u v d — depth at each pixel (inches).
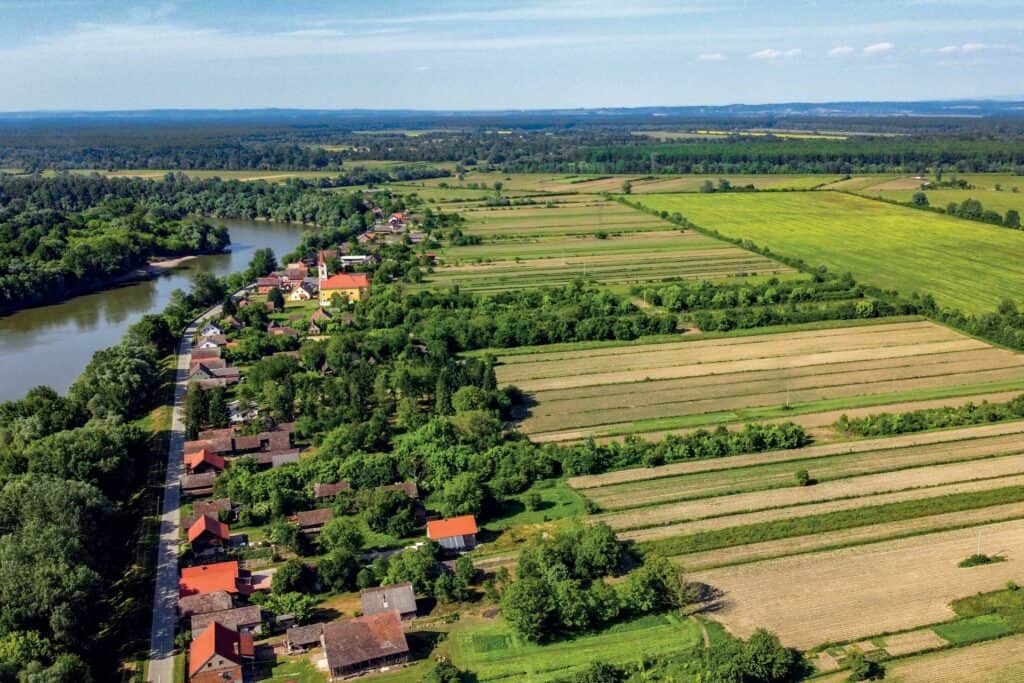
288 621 4347.9
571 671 3887.8
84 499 4963.1
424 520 5290.4
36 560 4279.0
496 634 4210.1
